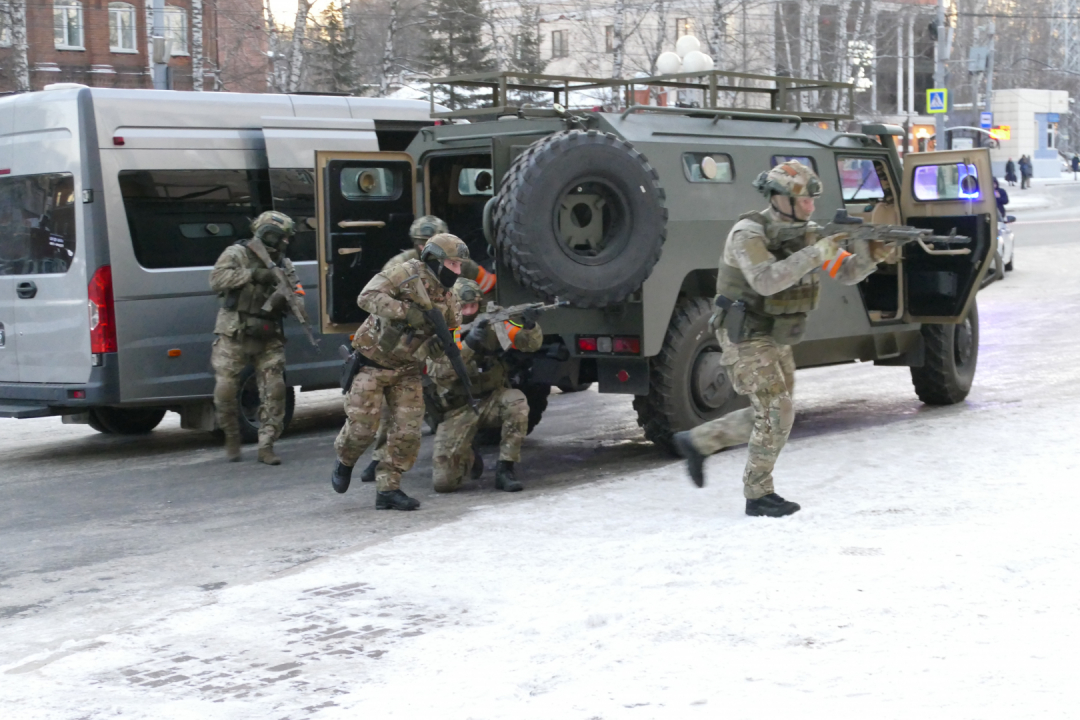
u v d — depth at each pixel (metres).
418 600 5.12
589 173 7.37
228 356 8.80
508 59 28.28
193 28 26.59
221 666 4.43
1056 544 5.21
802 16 32.78
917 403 10.59
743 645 4.20
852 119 9.70
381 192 8.68
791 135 9.19
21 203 9.38
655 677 3.95
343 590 5.32
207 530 6.84
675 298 8.14
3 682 4.37
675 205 8.13
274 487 8.04
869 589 4.73
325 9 26.19
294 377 10.19
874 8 39.25
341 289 8.48
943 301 9.45
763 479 6.20
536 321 7.22
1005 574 4.80
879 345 9.71
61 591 5.67
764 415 6.13
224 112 9.88
